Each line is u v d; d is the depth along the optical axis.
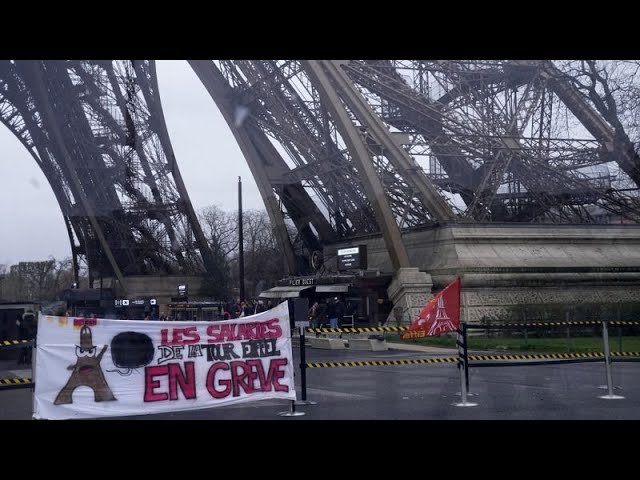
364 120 49.06
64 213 59.12
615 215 56.19
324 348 35.41
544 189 52.78
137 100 57.19
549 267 46.41
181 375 13.37
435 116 52.38
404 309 43.88
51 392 12.32
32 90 55.91
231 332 13.95
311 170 55.53
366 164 46.50
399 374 22.86
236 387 13.83
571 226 50.62
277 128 57.16
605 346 17.19
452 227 47.19
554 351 28.84
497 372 22.95
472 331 38.62
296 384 20.58
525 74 55.47
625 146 48.22
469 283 44.03
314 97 53.28
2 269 88.88
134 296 56.03
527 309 40.03
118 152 57.38
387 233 46.28
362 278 46.50
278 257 72.81
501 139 51.94
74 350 12.58
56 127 55.34
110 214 57.94
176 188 59.16
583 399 16.80
